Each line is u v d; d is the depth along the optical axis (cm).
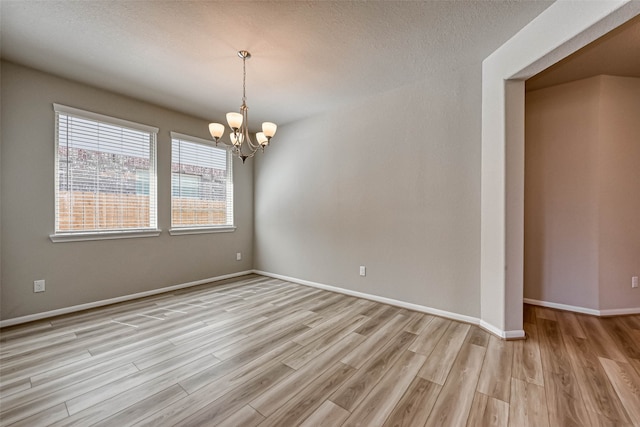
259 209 476
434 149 283
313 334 241
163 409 150
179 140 384
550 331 245
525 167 320
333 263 373
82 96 296
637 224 287
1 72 250
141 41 224
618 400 156
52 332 243
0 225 251
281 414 147
